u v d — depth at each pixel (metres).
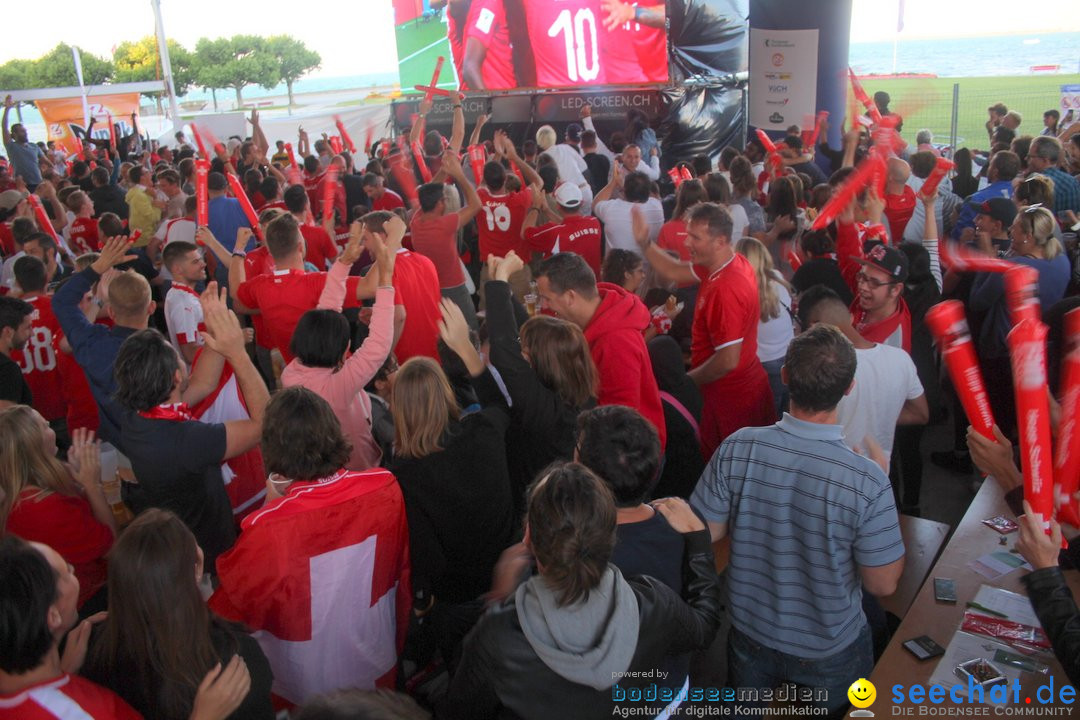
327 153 9.45
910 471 3.91
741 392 3.46
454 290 5.12
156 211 7.52
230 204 6.12
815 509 1.93
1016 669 2.00
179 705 1.72
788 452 1.98
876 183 4.41
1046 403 1.51
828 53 8.77
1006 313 4.01
